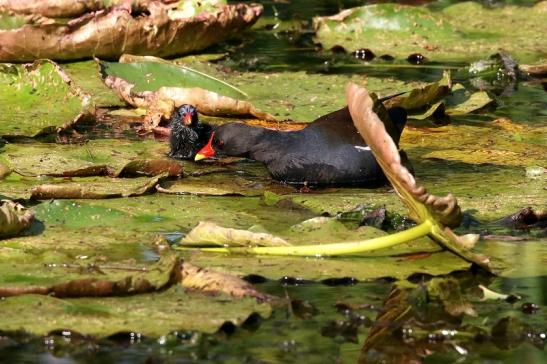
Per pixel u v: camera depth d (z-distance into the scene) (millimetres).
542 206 10406
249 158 11922
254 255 9008
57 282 8141
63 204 9859
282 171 11602
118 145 12656
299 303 8070
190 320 7570
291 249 8992
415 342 7668
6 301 7812
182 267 8359
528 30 19156
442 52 17781
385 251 9188
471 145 12969
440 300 8312
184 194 10781
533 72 16500
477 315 8102
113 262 8641
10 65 14016
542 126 13906
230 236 9023
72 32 15664
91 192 10406
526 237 9672
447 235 8836
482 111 14703
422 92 14383
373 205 10242
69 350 7359
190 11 17062
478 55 17594
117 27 15750
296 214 10156
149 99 13992
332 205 10414
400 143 13055
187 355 7352
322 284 8617
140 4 16609
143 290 8055
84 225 9641
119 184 10922
